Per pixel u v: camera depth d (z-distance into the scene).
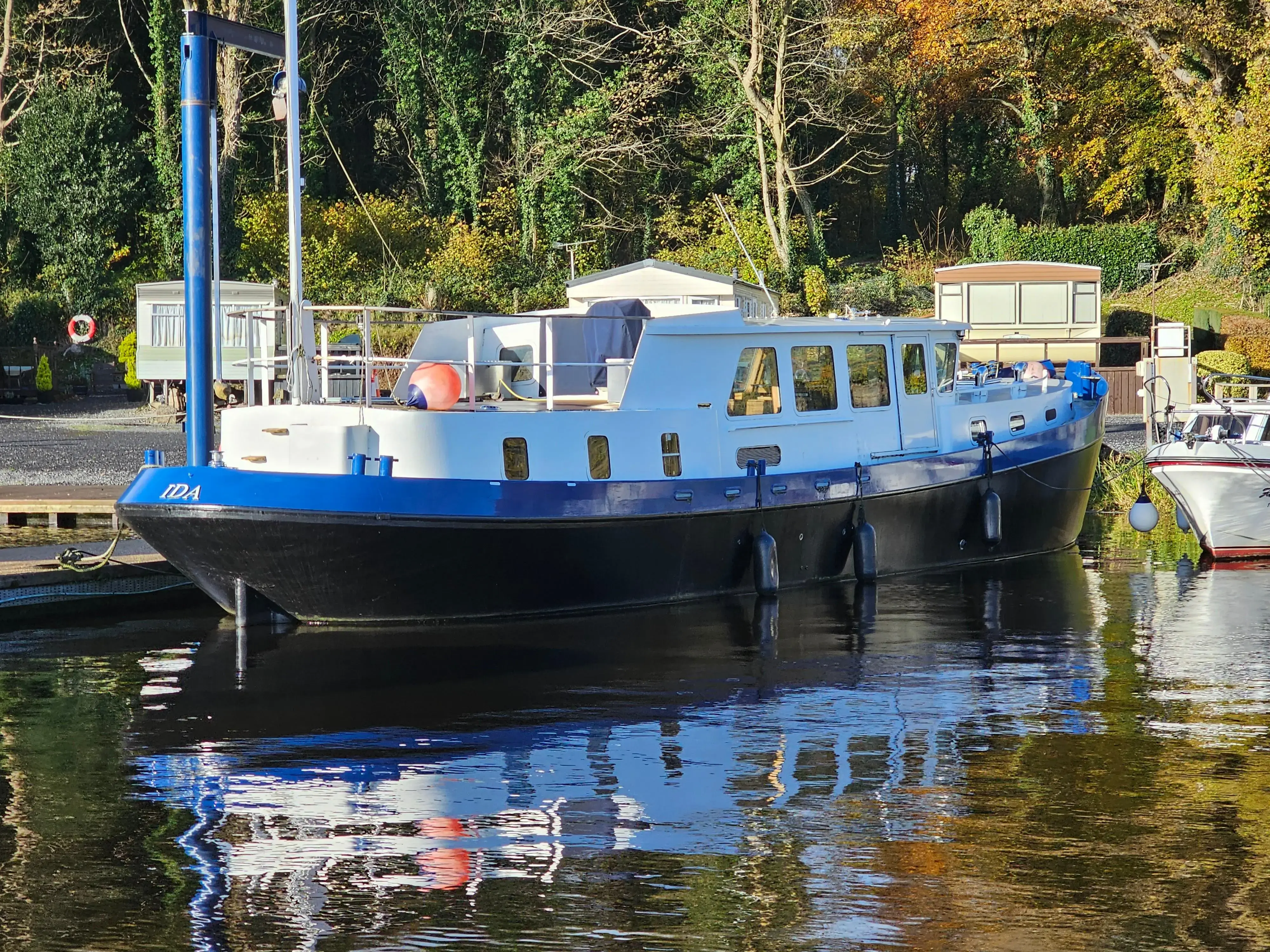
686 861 14.12
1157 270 83.00
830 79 89.56
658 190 96.31
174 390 65.62
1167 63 70.12
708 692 20.73
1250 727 18.73
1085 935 12.45
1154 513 35.53
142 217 87.56
